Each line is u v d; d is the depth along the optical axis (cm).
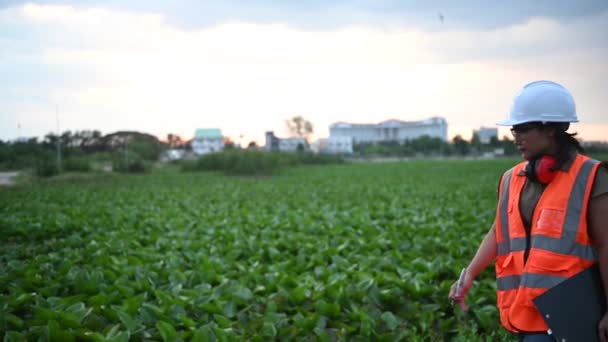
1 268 691
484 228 1001
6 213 1312
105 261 713
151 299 594
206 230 1031
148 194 1984
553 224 262
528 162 283
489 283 613
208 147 10588
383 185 2461
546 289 261
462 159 6925
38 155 4322
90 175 3409
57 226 1070
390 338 467
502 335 467
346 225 1110
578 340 253
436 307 547
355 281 633
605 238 254
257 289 601
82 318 484
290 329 477
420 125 14288
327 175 3516
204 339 438
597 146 4862
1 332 471
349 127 14488
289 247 866
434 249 838
